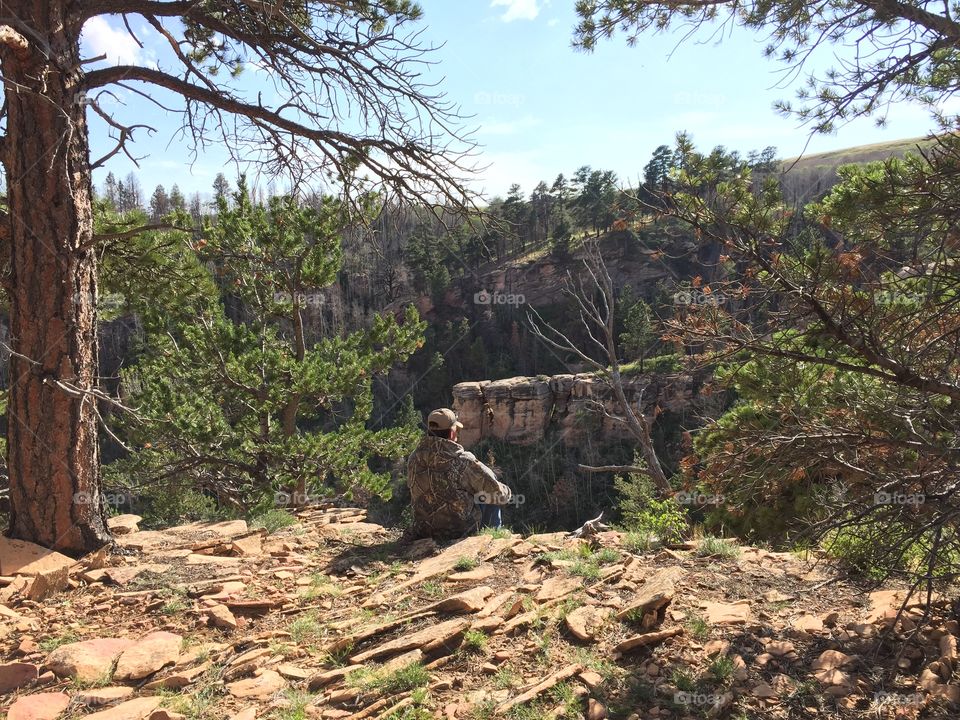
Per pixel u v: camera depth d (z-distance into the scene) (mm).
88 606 4164
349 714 2781
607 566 4344
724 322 4090
